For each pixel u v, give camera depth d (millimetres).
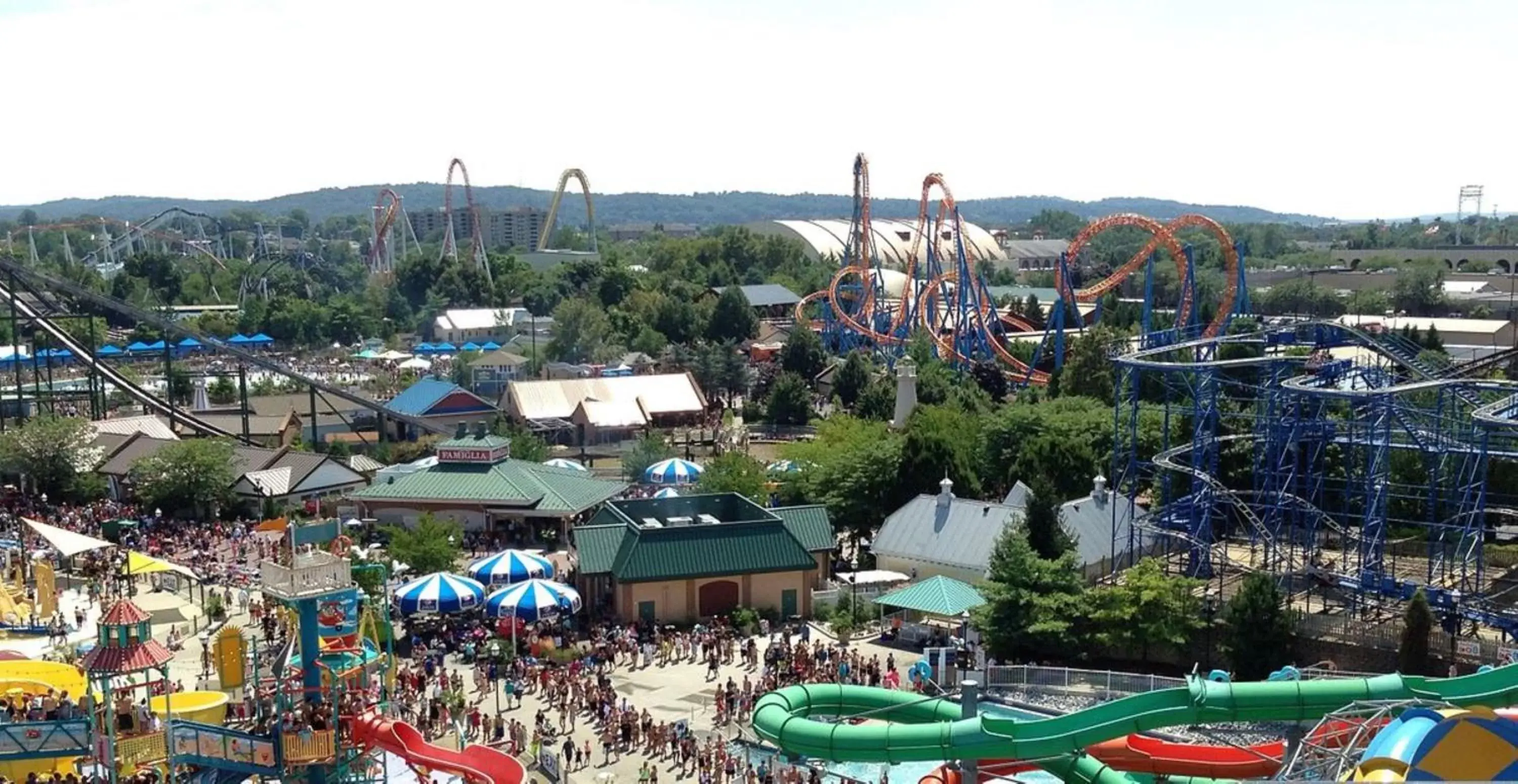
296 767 57500
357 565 74062
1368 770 42375
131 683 57969
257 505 120438
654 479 125750
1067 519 93312
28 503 121812
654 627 87688
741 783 63156
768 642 86688
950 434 122500
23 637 84125
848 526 108312
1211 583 91000
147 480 120062
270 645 76938
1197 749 53406
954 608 81562
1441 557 89438
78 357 160750
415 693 74125
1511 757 42094
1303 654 77375
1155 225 180000
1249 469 104812
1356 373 102938
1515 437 93500
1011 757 49844
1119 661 81500
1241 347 133750
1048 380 173250
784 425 177500
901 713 56625
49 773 59688
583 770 65312
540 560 92000
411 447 154500
